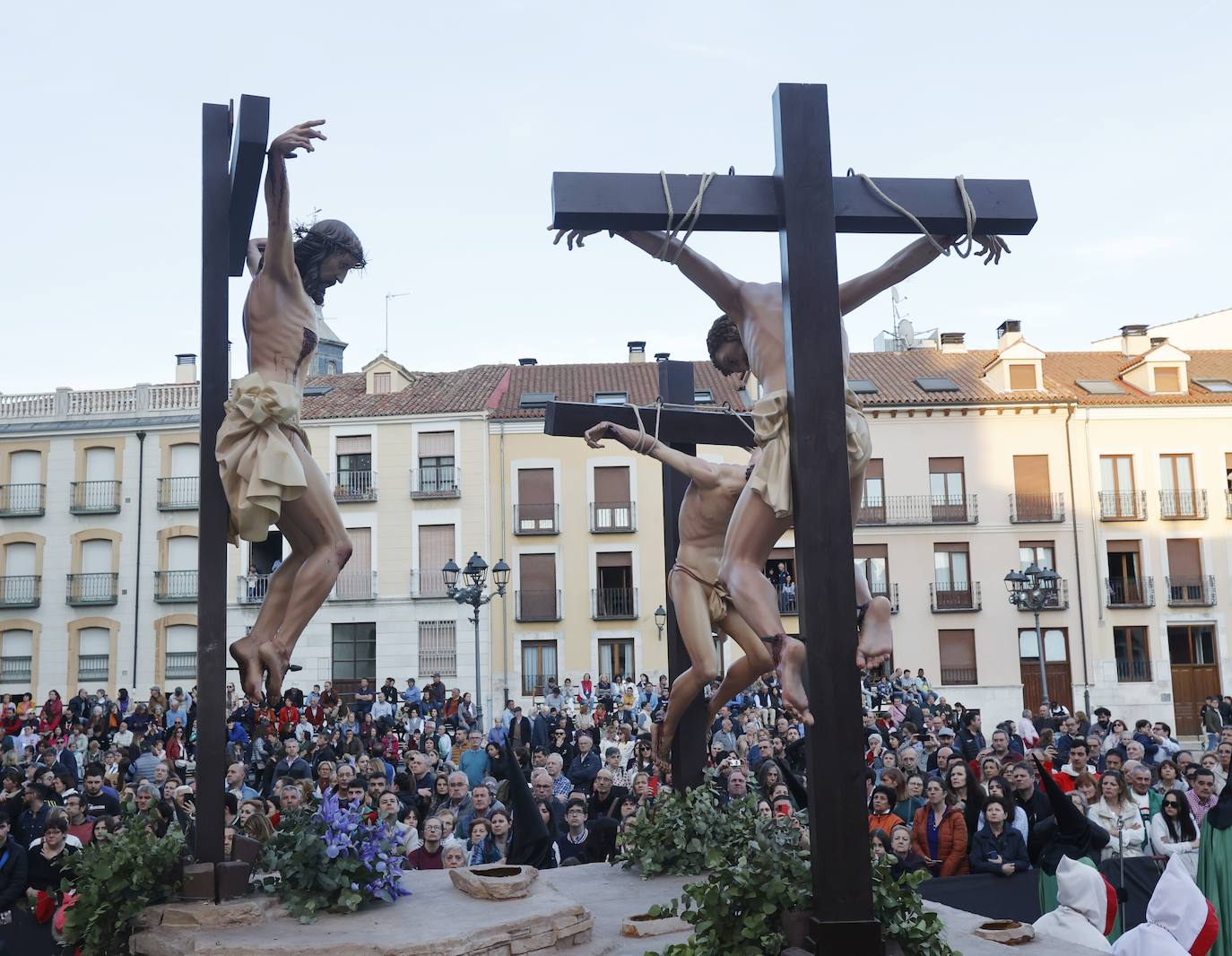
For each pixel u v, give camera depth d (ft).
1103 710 65.26
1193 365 142.92
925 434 127.85
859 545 126.82
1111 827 29.50
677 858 21.48
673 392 23.94
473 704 118.73
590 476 123.75
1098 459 128.36
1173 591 127.13
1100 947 18.51
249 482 16.79
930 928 13.69
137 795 29.81
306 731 62.28
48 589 124.57
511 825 28.50
